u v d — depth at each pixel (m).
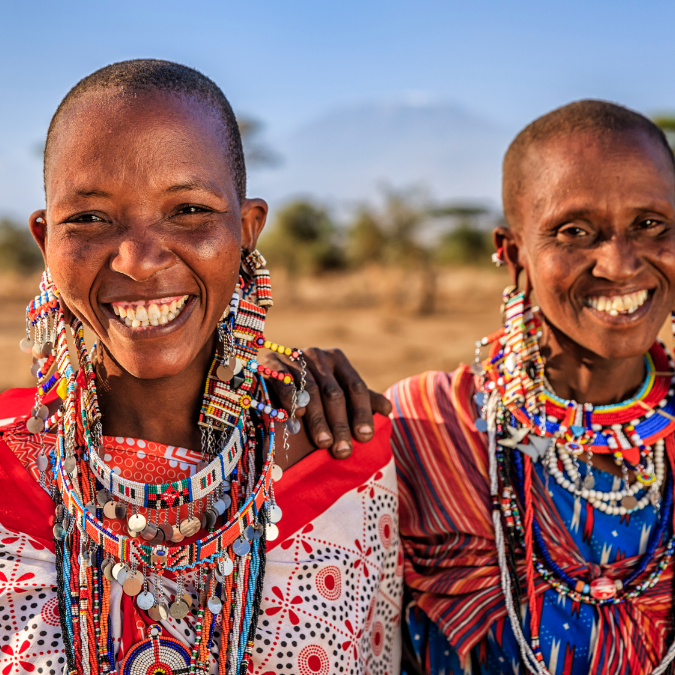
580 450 2.37
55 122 1.79
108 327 1.79
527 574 2.28
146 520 1.89
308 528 2.07
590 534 2.34
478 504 2.41
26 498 1.92
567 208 2.23
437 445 2.51
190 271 1.79
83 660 1.79
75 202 1.72
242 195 1.96
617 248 2.20
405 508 2.52
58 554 1.85
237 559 1.92
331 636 1.99
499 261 2.60
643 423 2.39
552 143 2.29
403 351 17.58
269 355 2.29
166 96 1.76
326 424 2.14
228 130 1.89
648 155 2.22
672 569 2.34
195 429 2.03
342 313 26.31
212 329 1.91
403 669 2.47
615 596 2.28
